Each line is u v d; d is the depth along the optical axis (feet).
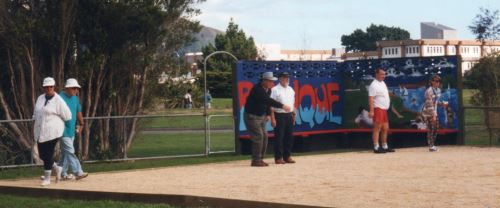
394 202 34.40
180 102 70.79
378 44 275.59
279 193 38.32
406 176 44.75
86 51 63.87
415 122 72.84
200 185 42.86
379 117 64.03
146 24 62.80
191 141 85.51
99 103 65.67
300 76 73.92
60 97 46.26
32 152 61.46
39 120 45.68
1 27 59.77
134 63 65.16
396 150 66.85
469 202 33.99
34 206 38.88
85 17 63.10
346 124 77.56
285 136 56.44
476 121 73.20
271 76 54.65
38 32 60.59
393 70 74.28
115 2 62.23
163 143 82.79
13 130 61.41
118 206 37.35
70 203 39.34
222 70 241.76
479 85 83.15
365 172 47.62
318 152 71.87
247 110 54.70
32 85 62.13
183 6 66.39
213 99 223.71
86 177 49.26
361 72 76.18
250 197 36.86
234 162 60.08
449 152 62.59
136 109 66.90
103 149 64.13
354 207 33.06
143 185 43.78
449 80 71.05
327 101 76.28
